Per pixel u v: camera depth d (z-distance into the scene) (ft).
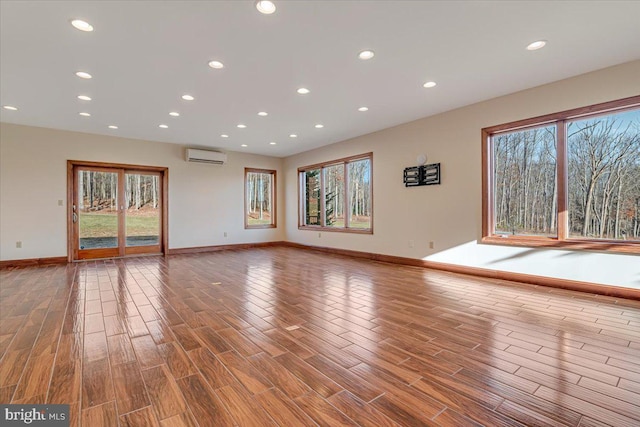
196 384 5.79
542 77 11.68
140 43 8.98
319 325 8.68
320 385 5.76
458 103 14.48
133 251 21.72
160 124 17.69
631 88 10.48
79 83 11.76
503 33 8.69
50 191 18.56
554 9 7.63
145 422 4.75
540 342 7.50
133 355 6.92
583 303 10.40
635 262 10.57
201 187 24.09
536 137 13.06
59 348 7.26
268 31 8.45
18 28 8.14
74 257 19.62
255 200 27.22
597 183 11.57
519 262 13.29
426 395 5.44
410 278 14.33
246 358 6.79
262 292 12.09
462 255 15.15
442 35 8.76
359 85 12.23
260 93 12.96
